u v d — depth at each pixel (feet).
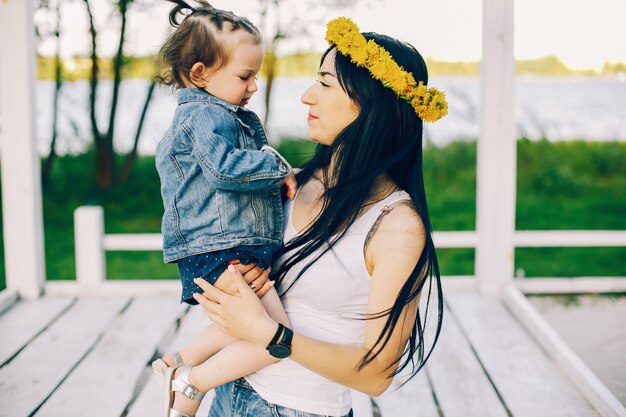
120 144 34.58
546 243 17.25
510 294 16.24
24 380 12.32
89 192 31.71
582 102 40.14
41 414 11.07
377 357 5.55
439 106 6.03
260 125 7.13
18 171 16.66
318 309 5.95
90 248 17.20
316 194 6.56
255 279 6.16
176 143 6.61
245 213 6.46
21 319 15.53
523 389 12.07
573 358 12.55
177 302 16.75
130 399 11.63
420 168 6.20
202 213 6.49
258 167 6.28
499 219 16.99
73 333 14.66
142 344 14.02
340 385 5.97
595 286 17.98
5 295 16.35
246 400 6.07
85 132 34.40
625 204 30.25
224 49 6.84
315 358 5.48
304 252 6.01
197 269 6.45
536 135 35.24
